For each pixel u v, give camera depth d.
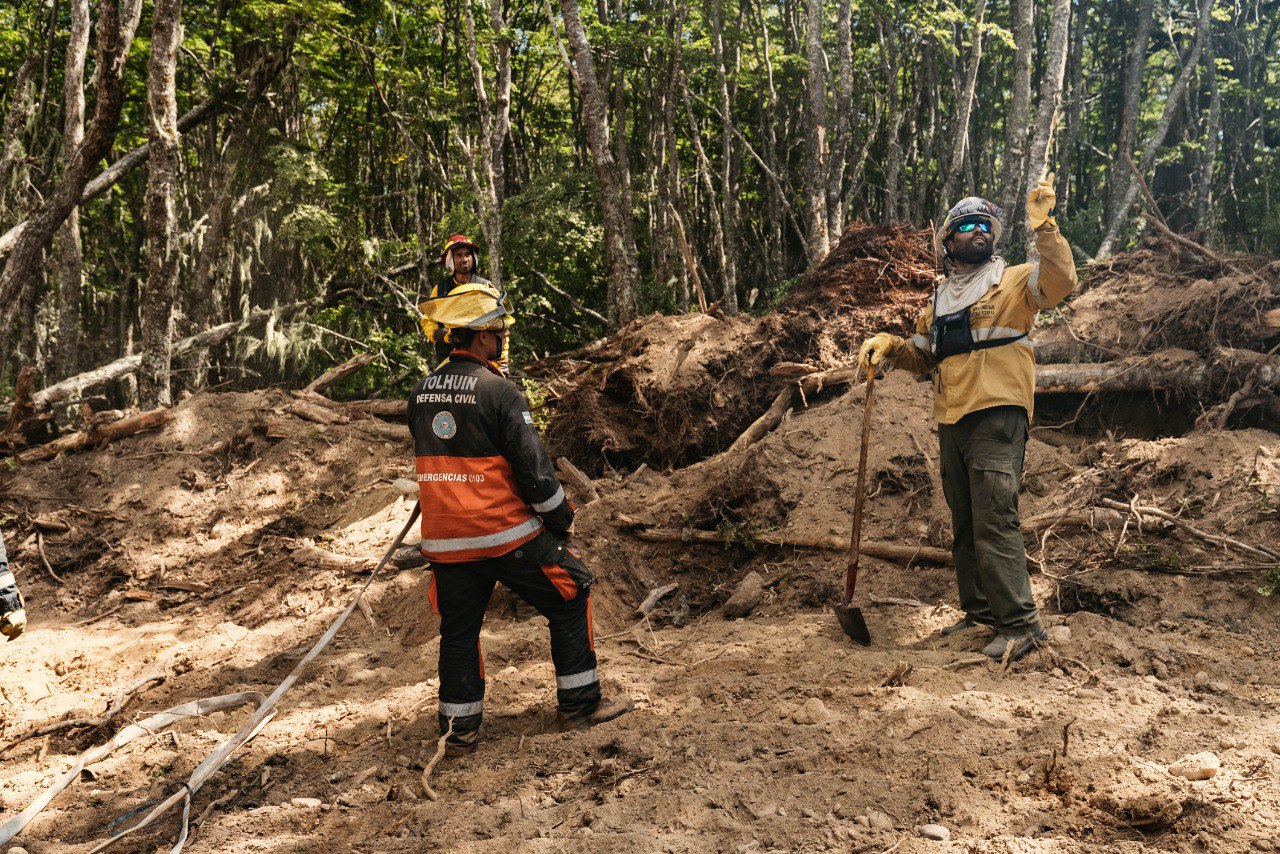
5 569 3.13
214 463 7.65
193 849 2.85
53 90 15.83
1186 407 6.01
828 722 3.24
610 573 5.39
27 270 10.25
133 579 6.52
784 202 15.12
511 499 3.37
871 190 17.84
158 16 9.42
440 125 15.98
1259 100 18.39
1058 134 18.17
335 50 14.31
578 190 14.41
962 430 4.02
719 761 3.06
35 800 3.08
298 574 6.03
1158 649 3.71
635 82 16.55
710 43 15.49
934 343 4.09
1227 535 4.54
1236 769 2.70
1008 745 2.98
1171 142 18.86
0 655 5.34
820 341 7.39
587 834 2.66
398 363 13.67
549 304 13.94
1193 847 2.35
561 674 3.51
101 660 5.29
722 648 4.23
